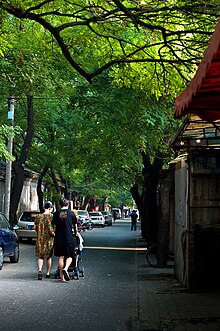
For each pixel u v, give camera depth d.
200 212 13.95
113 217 92.38
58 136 37.84
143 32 13.40
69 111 32.44
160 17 10.62
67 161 35.16
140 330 9.30
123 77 13.73
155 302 12.12
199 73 5.34
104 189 62.97
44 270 18.45
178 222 16.08
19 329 9.26
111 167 33.84
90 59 20.77
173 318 10.32
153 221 26.59
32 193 57.91
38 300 12.23
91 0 11.70
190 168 13.98
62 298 12.55
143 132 22.47
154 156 25.39
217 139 13.04
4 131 26.05
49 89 24.66
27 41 18.94
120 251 27.52
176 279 16.14
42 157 41.22
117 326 9.61
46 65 21.45
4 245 18.98
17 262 21.12
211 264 13.56
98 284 15.02
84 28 13.27
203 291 13.52
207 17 10.97
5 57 20.05
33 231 31.75
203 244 13.62
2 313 10.69
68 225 15.54
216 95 7.30
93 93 22.95
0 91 24.14
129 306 11.58
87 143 29.86
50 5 11.83
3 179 42.06
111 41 13.48
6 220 20.86
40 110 34.50
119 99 22.08
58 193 49.28
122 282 15.49
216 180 14.02
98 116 22.64
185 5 9.30
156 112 21.50
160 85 13.42
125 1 11.30
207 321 10.06
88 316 10.48
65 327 9.47
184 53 11.29
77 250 16.09
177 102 6.75
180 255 15.26
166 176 19.64
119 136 23.52
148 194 26.55
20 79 20.41
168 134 22.36
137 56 13.17
